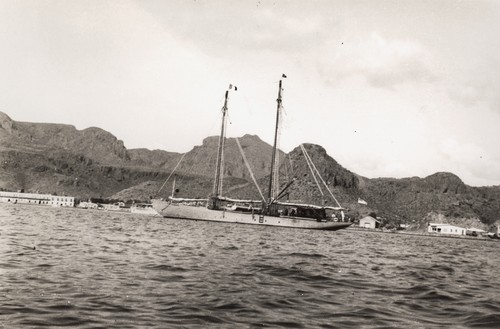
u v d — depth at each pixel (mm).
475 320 17719
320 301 20141
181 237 58375
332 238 88000
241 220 121188
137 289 20688
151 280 23203
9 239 41375
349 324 16328
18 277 22203
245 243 53375
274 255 39906
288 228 119750
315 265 33656
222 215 122938
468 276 33344
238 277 25438
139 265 28484
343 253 48719
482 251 85188
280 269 29469
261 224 120562
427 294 23266
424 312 19047
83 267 26516
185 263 30344
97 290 20031
